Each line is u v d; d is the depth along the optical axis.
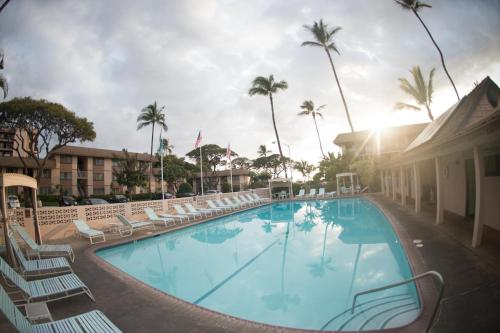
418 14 25.53
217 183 60.62
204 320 4.30
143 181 35.09
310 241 10.86
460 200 11.78
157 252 10.55
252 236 12.73
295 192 35.25
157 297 5.32
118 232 13.05
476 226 6.92
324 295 5.84
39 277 6.92
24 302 5.13
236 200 23.97
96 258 8.61
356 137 37.53
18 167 35.34
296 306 5.45
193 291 6.62
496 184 8.92
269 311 5.36
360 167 29.61
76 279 5.39
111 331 3.29
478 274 5.22
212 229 15.00
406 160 12.95
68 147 40.84
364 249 9.05
